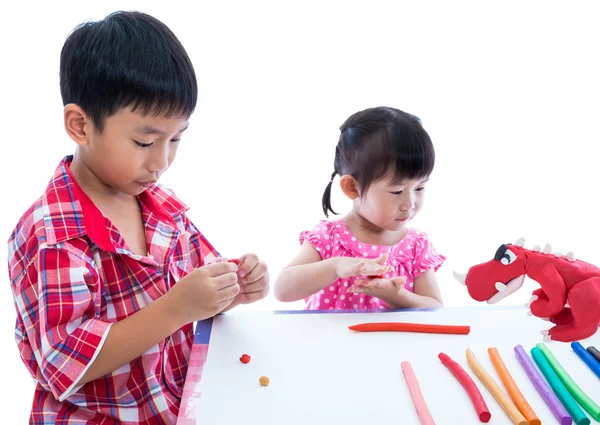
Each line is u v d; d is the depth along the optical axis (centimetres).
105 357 77
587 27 184
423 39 186
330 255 121
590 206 190
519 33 186
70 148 163
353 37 184
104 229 83
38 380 82
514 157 193
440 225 187
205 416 68
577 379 76
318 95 186
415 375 76
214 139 186
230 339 86
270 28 183
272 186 188
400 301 106
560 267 76
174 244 96
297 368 78
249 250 175
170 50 79
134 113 77
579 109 189
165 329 80
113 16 82
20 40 160
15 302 83
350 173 114
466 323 91
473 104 191
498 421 68
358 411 69
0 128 160
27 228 82
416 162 106
